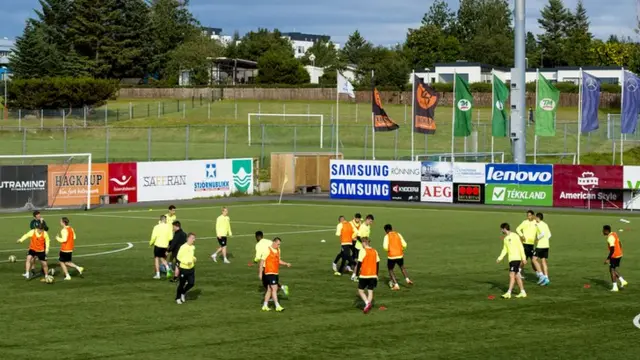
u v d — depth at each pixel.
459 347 19.30
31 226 27.38
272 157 62.34
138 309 23.27
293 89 125.50
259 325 21.36
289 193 61.72
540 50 173.25
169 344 19.53
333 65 166.62
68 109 104.56
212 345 19.44
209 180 58.78
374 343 19.62
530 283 27.16
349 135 92.56
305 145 87.44
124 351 18.94
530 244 27.22
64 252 27.69
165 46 152.50
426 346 19.38
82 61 130.50
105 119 97.44
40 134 91.25
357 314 22.61
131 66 137.12
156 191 56.28
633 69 114.81
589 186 51.78
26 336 20.25
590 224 43.69
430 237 38.41
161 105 115.31
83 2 133.12
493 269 29.69
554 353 18.83
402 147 85.56
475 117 101.94
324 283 27.08
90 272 29.25
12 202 49.84
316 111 110.94
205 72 139.75
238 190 60.22
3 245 35.91
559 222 44.66
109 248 35.00
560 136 85.19
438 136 90.94
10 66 124.81
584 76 55.03
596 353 18.83
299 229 41.47
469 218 46.44
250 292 25.69
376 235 39.38
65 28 136.50
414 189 56.19
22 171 50.16
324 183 63.59
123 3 136.62
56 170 51.44
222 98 123.62
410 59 160.25
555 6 177.62
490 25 190.12
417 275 28.58
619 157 74.25
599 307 23.55
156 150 81.12
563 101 114.56
